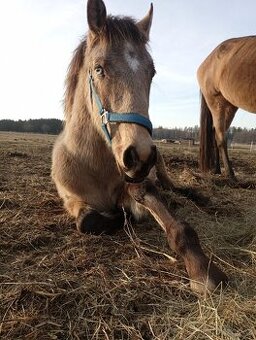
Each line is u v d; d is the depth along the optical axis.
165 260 2.59
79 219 3.11
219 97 6.60
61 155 3.43
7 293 2.11
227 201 4.40
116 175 3.24
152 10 3.21
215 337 1.67
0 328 1.79
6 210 3.74
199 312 1.87
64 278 2.26
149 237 3.04
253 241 2.83
